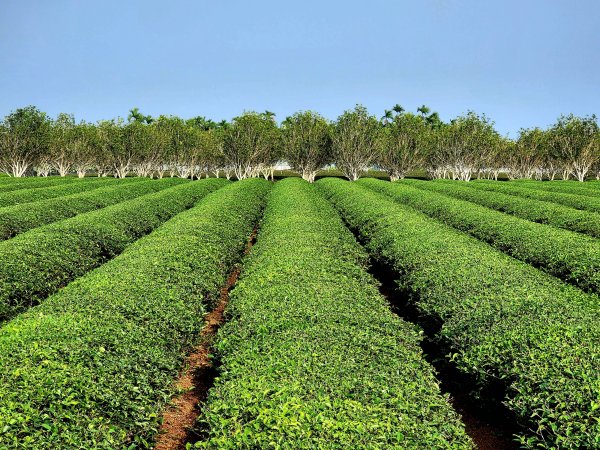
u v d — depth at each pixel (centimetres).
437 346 1194
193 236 1848
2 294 1380
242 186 4356
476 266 1448
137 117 9694
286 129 7775
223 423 658
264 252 1639
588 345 887
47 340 892
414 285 1394
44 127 6303
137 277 1301
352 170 7462
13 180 5075
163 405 919
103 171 8050
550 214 2667
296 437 611
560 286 1336
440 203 3116
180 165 8119
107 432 713
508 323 1024
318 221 2284
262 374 793
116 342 932
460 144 7331
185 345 1156
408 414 698
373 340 939
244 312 1089
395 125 7825
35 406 693
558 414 725
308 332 957
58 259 1691
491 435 946
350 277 1391
